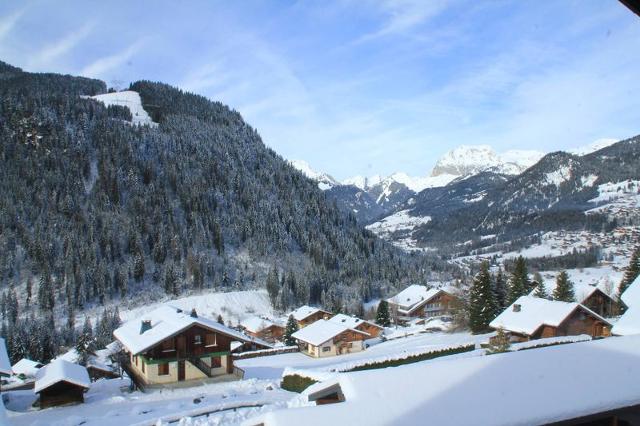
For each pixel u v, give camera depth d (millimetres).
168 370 48438
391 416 15141
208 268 137875
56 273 127188
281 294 128375
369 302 140750
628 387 17625
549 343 50031
